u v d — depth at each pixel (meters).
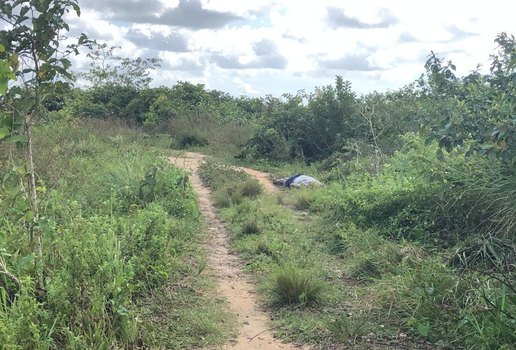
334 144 15.60
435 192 6.71
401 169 8.09
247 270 6.03
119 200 7.80
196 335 4.26
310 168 14.40
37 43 3.98
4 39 3.88
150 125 22.45
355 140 13.77
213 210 9.46
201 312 4.68
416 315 4.32
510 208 5.52
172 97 28.47
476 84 6.39
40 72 3.97
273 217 8.42
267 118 18.27
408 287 4.72
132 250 5.20
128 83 29.59
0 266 3.81
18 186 4.19
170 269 5.46
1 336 3.15
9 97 3.84
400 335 4.23
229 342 4.20
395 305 4.61
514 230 5.36
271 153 16.34
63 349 3.50
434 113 6.34
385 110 14.09
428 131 6.30
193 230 7.49
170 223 6.79
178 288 5.23
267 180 13.33
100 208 7.02
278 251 6.45
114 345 3.69
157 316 4.54
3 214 4.58
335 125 16.05
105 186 8.41
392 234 6.86
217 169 12.94
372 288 5.07
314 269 5.83
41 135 8.90
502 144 5.00
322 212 8.77
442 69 6.69
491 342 3.72
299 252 6.52
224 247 7.07
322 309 4.82
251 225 7.58
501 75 5.75
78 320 3.66
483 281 4.42
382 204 7.38
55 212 5.30
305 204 9.62
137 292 4.82
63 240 4.47
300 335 4.30
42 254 4.31
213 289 5.36
